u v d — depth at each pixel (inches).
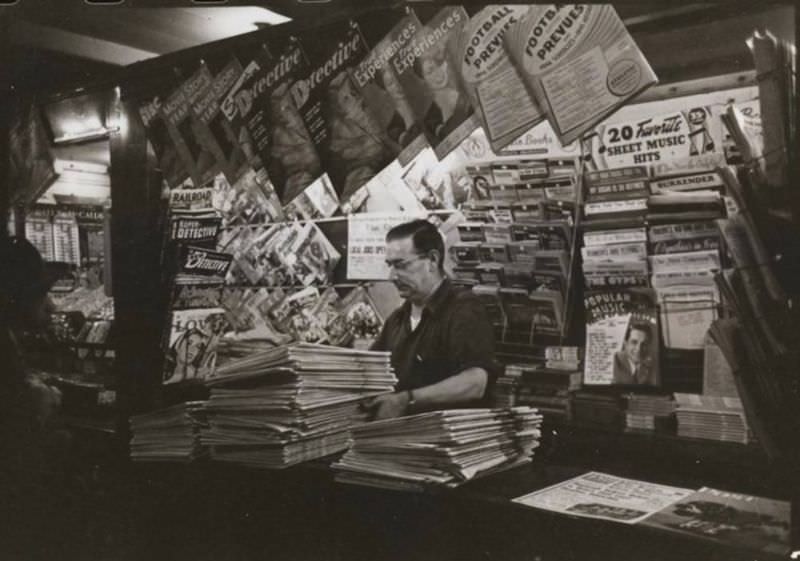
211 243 126.0
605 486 83.7
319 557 91.0
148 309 130.0
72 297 146.4
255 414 95.2
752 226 81.6
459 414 83.0
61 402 144.0
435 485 81.6
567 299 97.9
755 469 83.6
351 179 112.5
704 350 88.7
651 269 92.0
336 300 116.2
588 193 95.5
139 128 130.7
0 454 138.3
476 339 103.7
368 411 102.0
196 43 138.7
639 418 92.4
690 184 88.9
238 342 124.4
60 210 147.7
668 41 88.3
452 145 103.6
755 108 84.0
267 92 117.6
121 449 128.3
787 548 64.7
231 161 123.2
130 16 131.4
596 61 92.0
